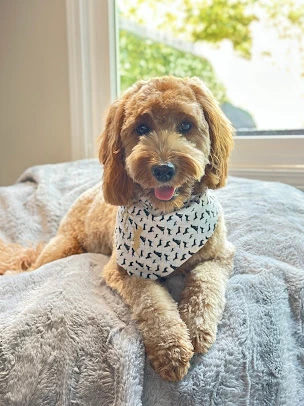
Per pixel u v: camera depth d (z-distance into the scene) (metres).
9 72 1.77
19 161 1.84
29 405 0.72
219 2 1.61
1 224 1.43
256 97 1.61
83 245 1.22
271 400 0.77
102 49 1.64
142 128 0.90
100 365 0.73
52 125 1.75
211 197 1.00
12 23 1.73
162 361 0.73
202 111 0.92
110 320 0.78
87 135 1.70
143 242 0.91
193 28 1.66
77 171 1.59
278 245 1.08
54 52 1.69
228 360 0.76
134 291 0.85
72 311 0.80
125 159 0.93
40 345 0.76
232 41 1.61
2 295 0.91
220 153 0.96
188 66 1.69
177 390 0.72
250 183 1.37
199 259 0.96
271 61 1.57
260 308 0.86
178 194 0.89
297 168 1.49
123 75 1.72
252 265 0.97
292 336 0.87
